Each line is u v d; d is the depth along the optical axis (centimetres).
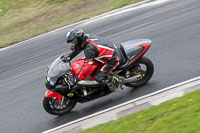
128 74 1169
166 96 1042
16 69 1939
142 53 1131
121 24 2275
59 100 1084
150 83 1210
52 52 2078
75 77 1050
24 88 1534
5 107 1351
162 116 849
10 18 3362
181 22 1892
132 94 1163
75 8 3158
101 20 2547
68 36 966
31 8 3469
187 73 1208
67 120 1101
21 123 1157
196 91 956
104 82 1062
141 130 806
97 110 1119
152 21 2119
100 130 895
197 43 1491
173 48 1519
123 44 1167
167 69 1297
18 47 2458
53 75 1020
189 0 2383
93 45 984
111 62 1045
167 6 2402
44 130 1068
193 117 781
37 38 2575
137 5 2709
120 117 981
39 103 1294
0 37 2877
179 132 734
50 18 3081
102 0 3169
